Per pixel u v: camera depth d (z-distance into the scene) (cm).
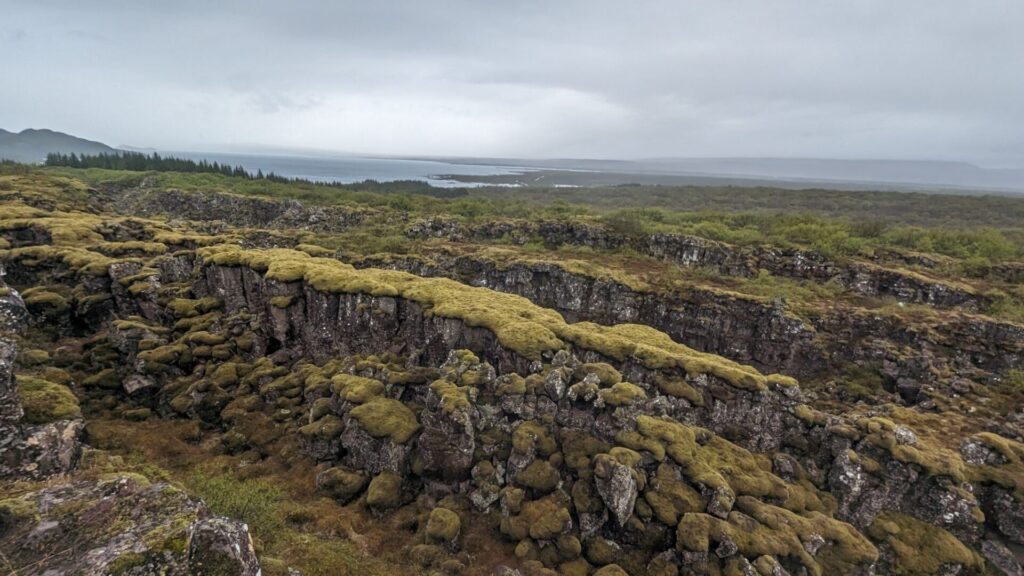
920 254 9019
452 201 15288
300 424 4341
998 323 6334
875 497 3841
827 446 4194
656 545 3288
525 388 4034
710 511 3369
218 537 1655
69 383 4269
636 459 3581
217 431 4350
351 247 9769
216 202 12619
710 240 9894
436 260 9469
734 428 4303
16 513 1672
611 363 4628
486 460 3744
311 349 5412
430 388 3997
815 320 7138
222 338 5156
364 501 3622
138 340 4847
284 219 12019
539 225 11381
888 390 6184
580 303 8475
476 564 3161
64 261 5488
